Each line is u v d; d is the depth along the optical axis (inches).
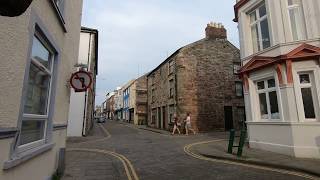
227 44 1021.2
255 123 471.8
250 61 482.3
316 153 366.9
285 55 400.8
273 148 424.2
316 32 392.5
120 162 360.8
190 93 917.8
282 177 271.6
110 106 3353.8
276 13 430.0
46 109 224.2
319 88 380.2
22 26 147.8
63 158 275.1
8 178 138.0
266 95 455.5
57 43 236.4
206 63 967.0
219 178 269.6
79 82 313.3
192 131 864.9
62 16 245.6
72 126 748.6
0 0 70.7
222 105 953.5
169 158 395.5
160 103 1163.3
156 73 1264.8
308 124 378.0
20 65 147.6
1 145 127.6
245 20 517.3
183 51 946.1
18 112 147.6
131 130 1087.6
